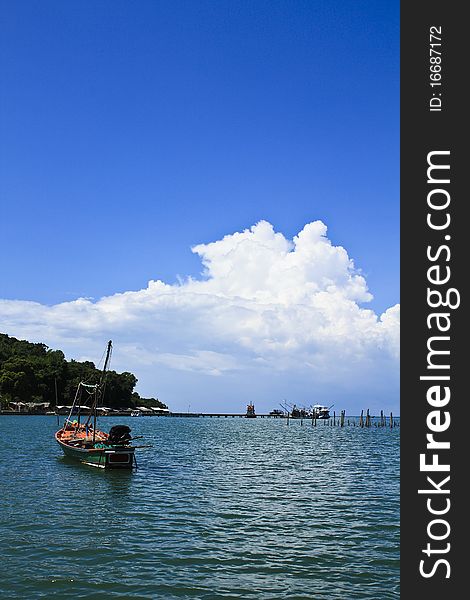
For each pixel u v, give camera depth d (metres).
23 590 18.64
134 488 39.53
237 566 21.78
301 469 55.06
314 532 27.38
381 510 33.16
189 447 82.25
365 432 146.00
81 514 30.31
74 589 18.83
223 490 39.84
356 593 19.16
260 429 160.12
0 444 75.12
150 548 23.89
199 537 25.94
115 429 48.78
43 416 194.75
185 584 19.62
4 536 25.16
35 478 42.97
